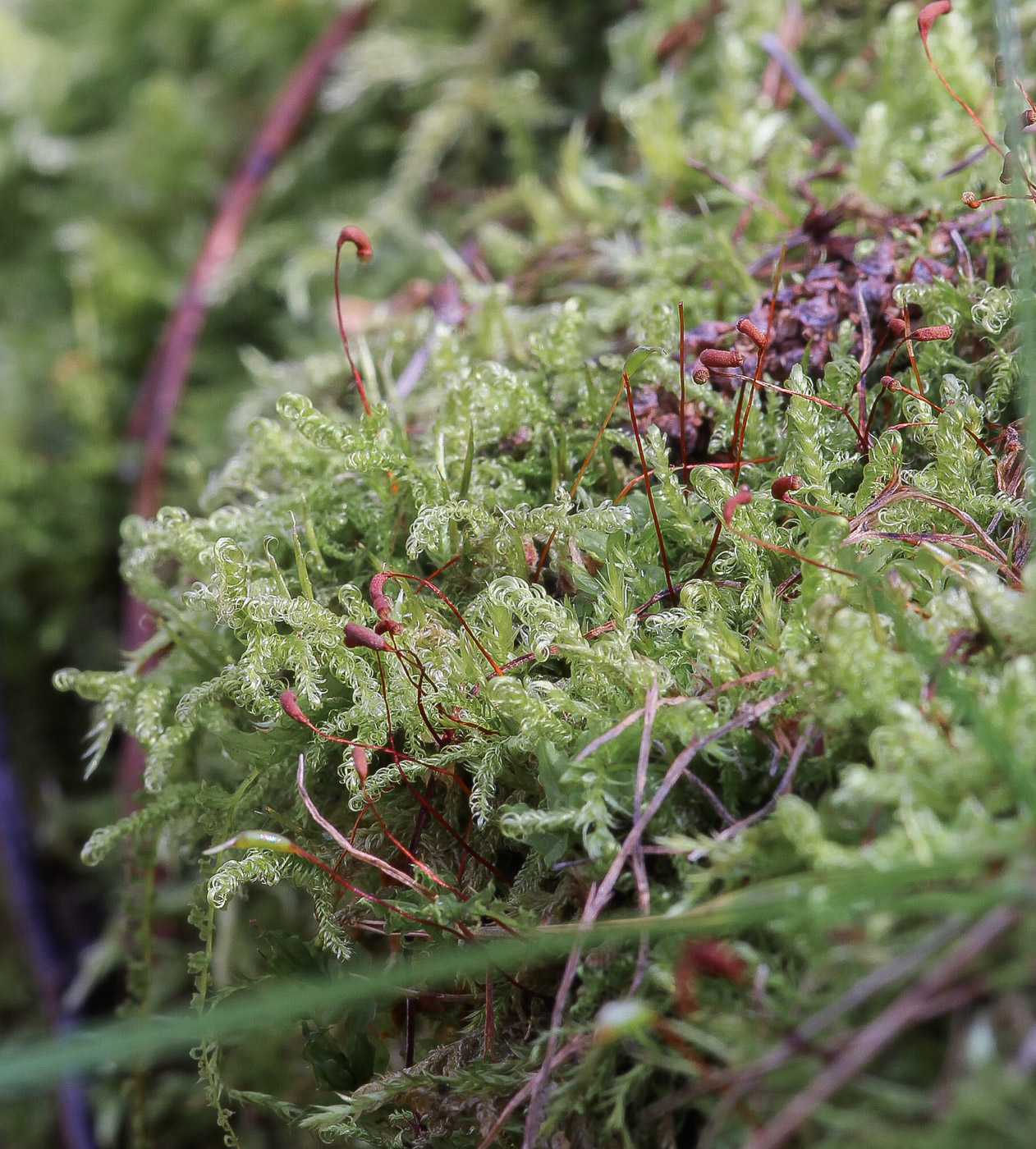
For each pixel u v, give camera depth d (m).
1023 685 0.21
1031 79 0.27
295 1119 0.23
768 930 0.21
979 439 0.23
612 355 0.25
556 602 0.23
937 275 0.24
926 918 0.21
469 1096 0.22
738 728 0.22
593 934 0.21
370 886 0.23
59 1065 0.21
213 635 0.24
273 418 0.28
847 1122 0.20
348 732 0.23
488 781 0.22
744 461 0.24
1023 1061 0.20
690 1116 0.21
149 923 0.24
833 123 0.27
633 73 0.31
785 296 0.25
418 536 0.23
